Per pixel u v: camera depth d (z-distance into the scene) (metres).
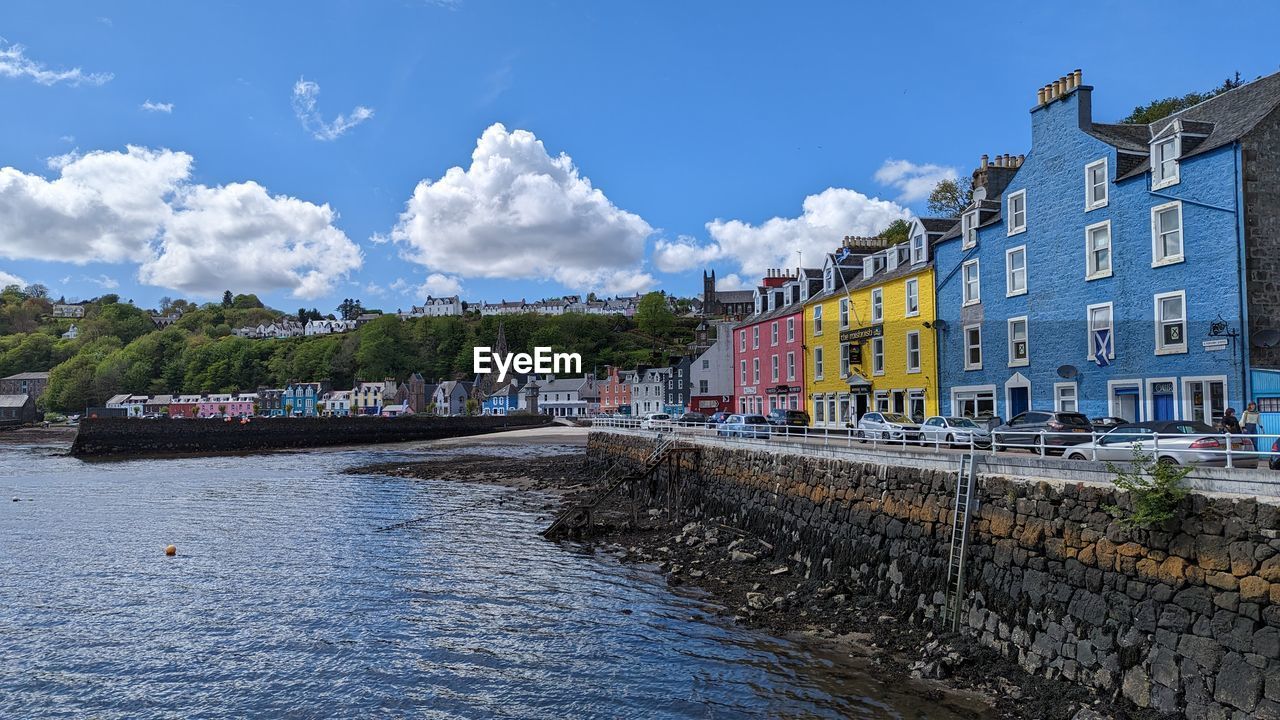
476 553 26.03
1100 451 19.11
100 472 57.88
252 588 21.75
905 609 17.00
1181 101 46.50
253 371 196.62
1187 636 10.98
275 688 14.77
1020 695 12.77
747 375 58.00
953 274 35.41
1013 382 31.59
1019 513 14.48
